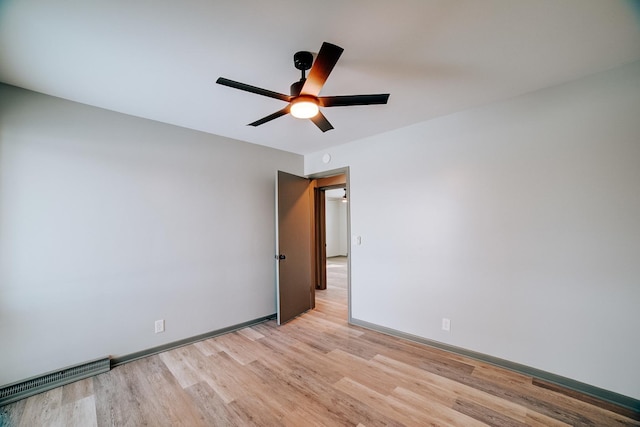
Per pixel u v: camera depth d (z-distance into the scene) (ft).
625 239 6.41
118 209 8.57
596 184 6.75
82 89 7.23
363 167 11.59
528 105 7.68
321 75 4.99
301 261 13.34
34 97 7.32
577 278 6.98
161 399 6.78
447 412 6.25
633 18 4.83
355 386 7.27
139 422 6.01
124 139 8.75
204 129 10.32
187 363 8.52
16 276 6.98
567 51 5.84
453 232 9.04
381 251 10.94
